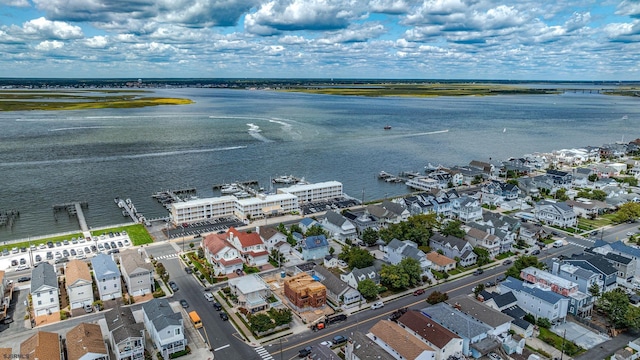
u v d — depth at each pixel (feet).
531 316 335.26
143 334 293.43
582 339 313.94
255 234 453.99
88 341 274.36
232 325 324.80
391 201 597.93
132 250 416.26
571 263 400.47
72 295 342.64
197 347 297.53
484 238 464.65
